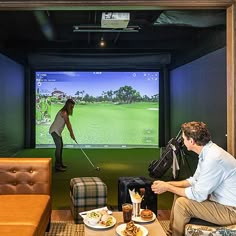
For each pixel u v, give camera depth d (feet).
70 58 26.76
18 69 25.48
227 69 9.30
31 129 27.53
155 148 27.37
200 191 7.29
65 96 28.27
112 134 28.04
